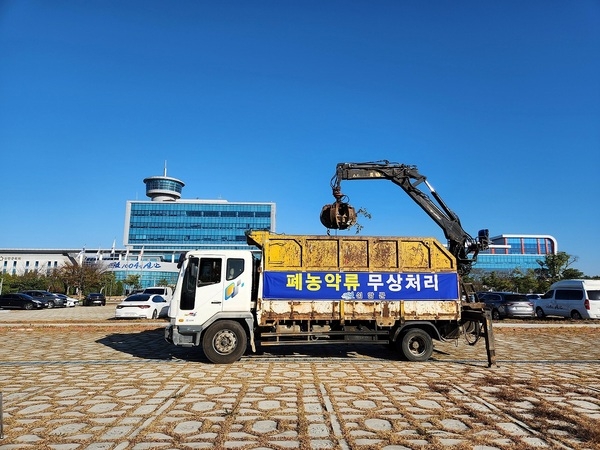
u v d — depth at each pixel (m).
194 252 9.37
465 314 9.59
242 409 5.60
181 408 5.64
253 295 9.55
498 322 18.61
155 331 15.35
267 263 9.43
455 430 4.82
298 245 9.55
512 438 4.57
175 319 9.10
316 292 9.40
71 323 17.11
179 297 9.18
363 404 5.86
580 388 6.83
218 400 6.04
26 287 49.72
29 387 6.85
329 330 9.50
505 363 9.24
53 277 52.88
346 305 9.40
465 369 8.48
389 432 4.74
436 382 7.23
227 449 4.23
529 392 6.55
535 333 15.03
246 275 9.34
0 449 4.20
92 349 11.13
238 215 100.38
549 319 21.56
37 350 10.96
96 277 54.03
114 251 93.50
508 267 94.56
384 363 9.14
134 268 71.94
